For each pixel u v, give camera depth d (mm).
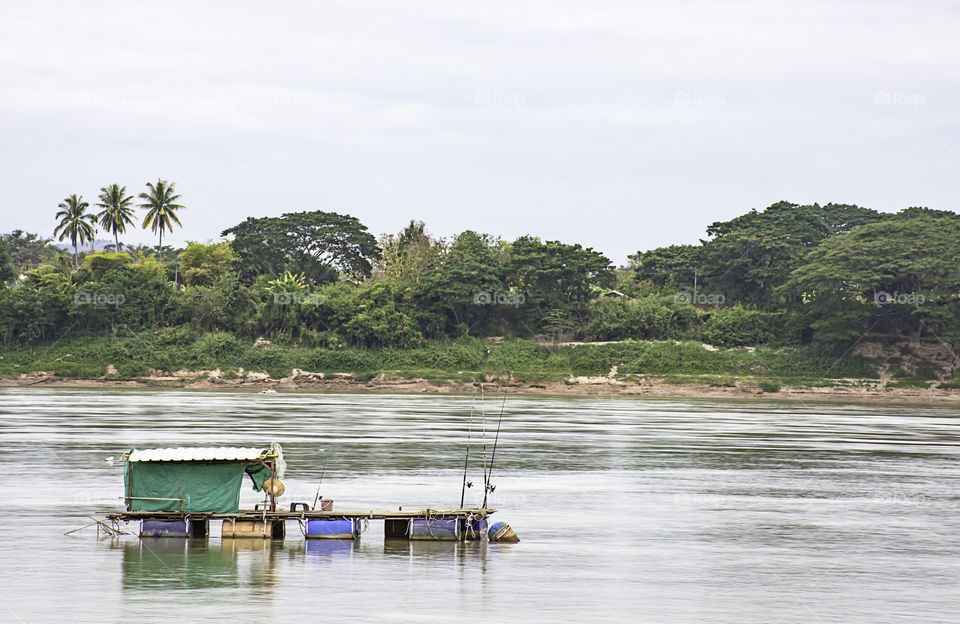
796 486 52031
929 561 34500
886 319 165625
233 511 35062
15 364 157875
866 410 123062
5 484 46969
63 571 30531
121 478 48938
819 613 27734
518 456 62156
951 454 68312
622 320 172625
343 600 27781
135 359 160000
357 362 162125
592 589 29812
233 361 161375
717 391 153750
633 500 46406
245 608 26891
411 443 67562
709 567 33062
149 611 26500
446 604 27703
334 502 43406
